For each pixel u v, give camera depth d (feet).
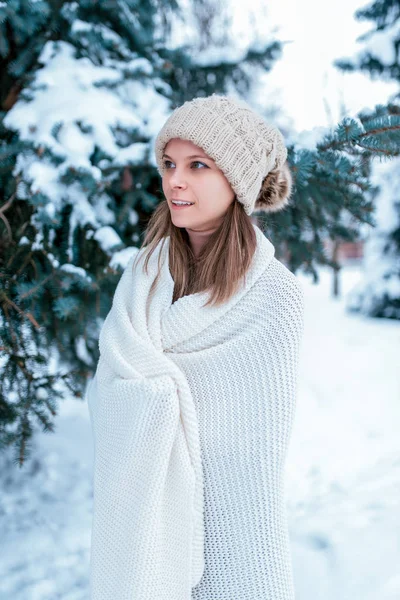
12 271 6.68
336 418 13.07
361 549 7.09
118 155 6.56
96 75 7.17
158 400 3.13
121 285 4.04
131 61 7.64
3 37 6.73
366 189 6.42
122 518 3.22
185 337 3.37
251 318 3.34
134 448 3.16
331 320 27.02
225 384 3.29
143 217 7.55
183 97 8.68
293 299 3.38
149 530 3.14
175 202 3.47
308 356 19.04
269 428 3.30
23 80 7.13
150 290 3.75
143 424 3.14
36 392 7.20
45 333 7.25
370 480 9.56
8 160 6.33
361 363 18.03
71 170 6.18
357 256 61.77
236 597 3.31
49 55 7.27
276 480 3.34
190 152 3.33
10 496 8.74
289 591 3.34
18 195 6.40
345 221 8.50
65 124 6.44
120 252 6.63
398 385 15.51
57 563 7.09
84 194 6.48
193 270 3.82
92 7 7.55
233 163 3.32
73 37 7.26
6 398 6.97
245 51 8.50
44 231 6.56
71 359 8.40
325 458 10.70
